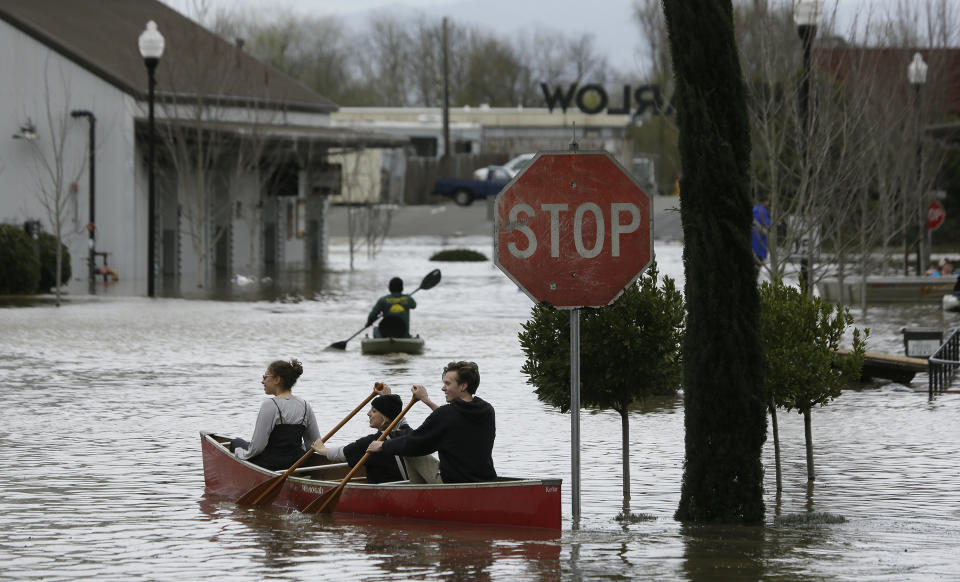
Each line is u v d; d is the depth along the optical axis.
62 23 187.00
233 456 43.53
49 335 102.62
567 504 42.91
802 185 87.69
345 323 115.31
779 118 97.75
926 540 37.12
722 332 39.12
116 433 57.16
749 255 39.00
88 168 176.38
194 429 58.44
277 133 194.88
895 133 134.25
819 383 45.53
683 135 38.97
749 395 39.22
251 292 157.75
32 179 173.38
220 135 181.12
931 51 150.25
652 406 67.38
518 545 36.22
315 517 40.19
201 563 34.03
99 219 179.12
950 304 128.38
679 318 43.69
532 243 38.75
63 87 174.88
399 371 81.19
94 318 118.12
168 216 197.25
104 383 74.75
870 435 58.41
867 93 102.88
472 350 94.25
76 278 175.88
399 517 39.78
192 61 189.88
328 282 177.38
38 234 158.62
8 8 175.25
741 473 39.44
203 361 86.38
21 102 172.88
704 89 38.59
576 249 38.72
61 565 33.78
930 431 59.53
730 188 38.72
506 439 56.34
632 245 38.62
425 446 40.16
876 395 73.12
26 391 71.06
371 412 43.22
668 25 39.00
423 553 35.19
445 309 133.62
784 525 39.38
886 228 127.75
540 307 44.25
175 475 47.50
